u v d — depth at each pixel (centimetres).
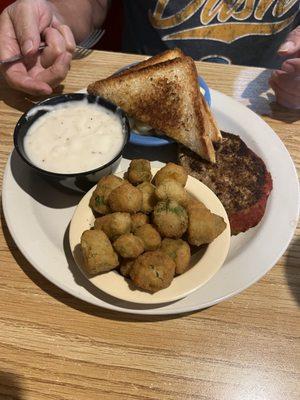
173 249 24
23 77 36
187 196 26
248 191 29
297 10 47
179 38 47
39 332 24
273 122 36
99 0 52
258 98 38
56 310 25
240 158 31
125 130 30
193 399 22
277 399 22
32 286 26
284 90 36
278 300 25
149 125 33
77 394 22
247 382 22
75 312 25
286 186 30
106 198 26
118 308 23
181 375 22
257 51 48
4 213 28
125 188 25
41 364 23
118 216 24
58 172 28
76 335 24
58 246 27
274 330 24
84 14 50
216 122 34
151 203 27
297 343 24
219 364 23
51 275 25
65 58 36
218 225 25
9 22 38
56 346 23
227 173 30
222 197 29
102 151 29
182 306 24
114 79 33
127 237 23
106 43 60
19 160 31
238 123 35
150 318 24
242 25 46
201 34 46
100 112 31
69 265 26
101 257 23
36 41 36
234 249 27
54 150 29
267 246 27
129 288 23
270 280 26
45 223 28
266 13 45
